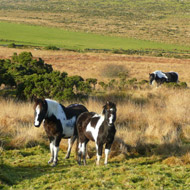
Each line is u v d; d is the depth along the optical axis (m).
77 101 16.61
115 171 7.10
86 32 143.88
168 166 7.97
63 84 17.94
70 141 8.92
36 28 141.50
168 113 13.75
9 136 10.64
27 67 23.92
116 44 106.06
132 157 9.27
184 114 13.64
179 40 134.75
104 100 17.03
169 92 19.58
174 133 11.05
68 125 8.41
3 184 6.40
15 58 25.55
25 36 109.38
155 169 7.48
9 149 9.62
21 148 9.80
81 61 56.06
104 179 6.48
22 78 20.41
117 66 48.72
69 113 8.54
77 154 8.85
